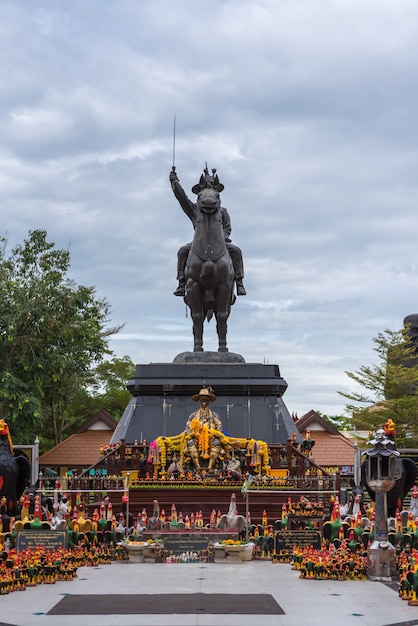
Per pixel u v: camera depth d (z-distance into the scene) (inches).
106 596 548.4
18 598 543.2
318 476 985.5
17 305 1503.4
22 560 609.0
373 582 611.5
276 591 568.7
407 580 536.1
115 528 762.8
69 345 1625.2
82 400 2130.9
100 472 989.2
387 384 1759.4
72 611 496.7
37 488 1043.3
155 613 489.4
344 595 553.0
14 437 1493.6
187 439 1026.7
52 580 605.9
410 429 1695.4
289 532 735.1
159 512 885.2
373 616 482.0
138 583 605.6
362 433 2188.7
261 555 752.3
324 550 690.2
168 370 1219.9
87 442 1486.2
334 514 746.8
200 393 1042.7
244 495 944.3
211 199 1273.4
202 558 733.9
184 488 948.0
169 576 641.6
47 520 770.2
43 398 1720.0
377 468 637.3
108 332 2081.7
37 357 1530.5
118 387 2191.2
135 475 1029.8
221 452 1026.7
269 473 1026.1
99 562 719.7
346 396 1769.2
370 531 701.3
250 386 1202.0
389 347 1788.9
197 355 1261.1
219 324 1284.4
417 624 459.5
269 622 463.2
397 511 800.3
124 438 1065.5
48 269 1620.3
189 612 492.4
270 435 1175.6
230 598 540.1
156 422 1186.6
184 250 1334.9
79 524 749.3
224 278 1275.8
